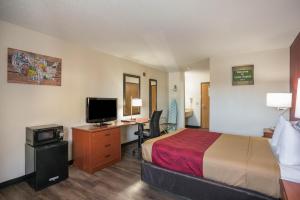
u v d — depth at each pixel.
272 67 3.70
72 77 3.32
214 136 2.94
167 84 6.59
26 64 2.66
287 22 2.41
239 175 1.75
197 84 7.55
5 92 2.45
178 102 6.43
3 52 2.43
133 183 2.60
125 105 4.59
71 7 2.04
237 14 2.18
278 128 2.33
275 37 3.00
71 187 2.48
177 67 5.66
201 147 2.29
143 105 5.29
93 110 3.41
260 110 3.82
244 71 3.97
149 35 2.90
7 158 2.47
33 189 2.41
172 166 2.19
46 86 2.92
